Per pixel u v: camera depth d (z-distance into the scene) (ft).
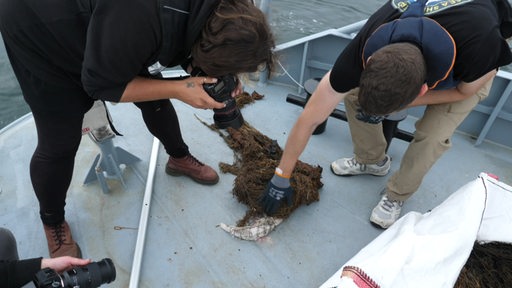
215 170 6.34
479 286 4.22
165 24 2.71
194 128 7.29
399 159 6.98
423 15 3.48
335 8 27.84
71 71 3.43
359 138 5.83
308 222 5.56
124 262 4.83
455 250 3.63
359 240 5.36
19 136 6.77
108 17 2.63
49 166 4.04
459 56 3.52
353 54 3.85
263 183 5.73
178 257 4.93
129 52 2.77
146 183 5.86
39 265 3.33
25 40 3.13
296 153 4.60
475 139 7.64
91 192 5.77
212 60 2.88
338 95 4.13
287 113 8.00
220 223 5.41
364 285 3.32
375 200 6.05
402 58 2.91
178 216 5.48
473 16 3.41
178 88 3.29
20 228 5.19
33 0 2.96
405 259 3.52
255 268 4.88
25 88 3.53
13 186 5.82
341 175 6.45
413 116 8.16
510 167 6.97
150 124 5.17
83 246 4.99
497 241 4.46
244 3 2.73
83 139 6.78
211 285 4.65
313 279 4.80
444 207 4.13
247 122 7.56
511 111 6.95
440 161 7.00
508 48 3.53
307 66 8.47
